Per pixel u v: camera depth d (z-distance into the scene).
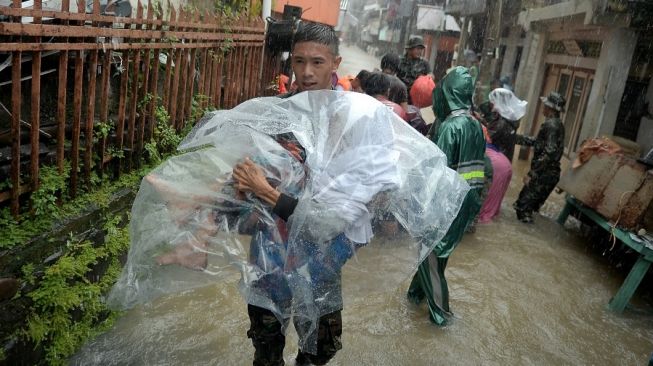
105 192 3.37
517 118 6.34
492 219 6.38
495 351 3.59
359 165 2.17
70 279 2.88
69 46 2.74
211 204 2.32
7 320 2.44
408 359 3.38
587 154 5.76
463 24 21.75
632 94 9.67
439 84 3.83
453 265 4.93
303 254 2.26
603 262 5.48
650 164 4.75
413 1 35.91
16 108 2.51
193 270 2.38
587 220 6.10
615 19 9.05
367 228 2.29
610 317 4.29
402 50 38.53
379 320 3.78
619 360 3.68
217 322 3.47
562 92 12.16
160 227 2.31
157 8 3.68
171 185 2.32
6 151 2.85
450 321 3.85
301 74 2.53
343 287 2.64
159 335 3.26
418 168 2.46
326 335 2.60
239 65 5.57
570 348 3.75
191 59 4.28
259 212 2.31
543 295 4.54
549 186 6.29
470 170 3.59
